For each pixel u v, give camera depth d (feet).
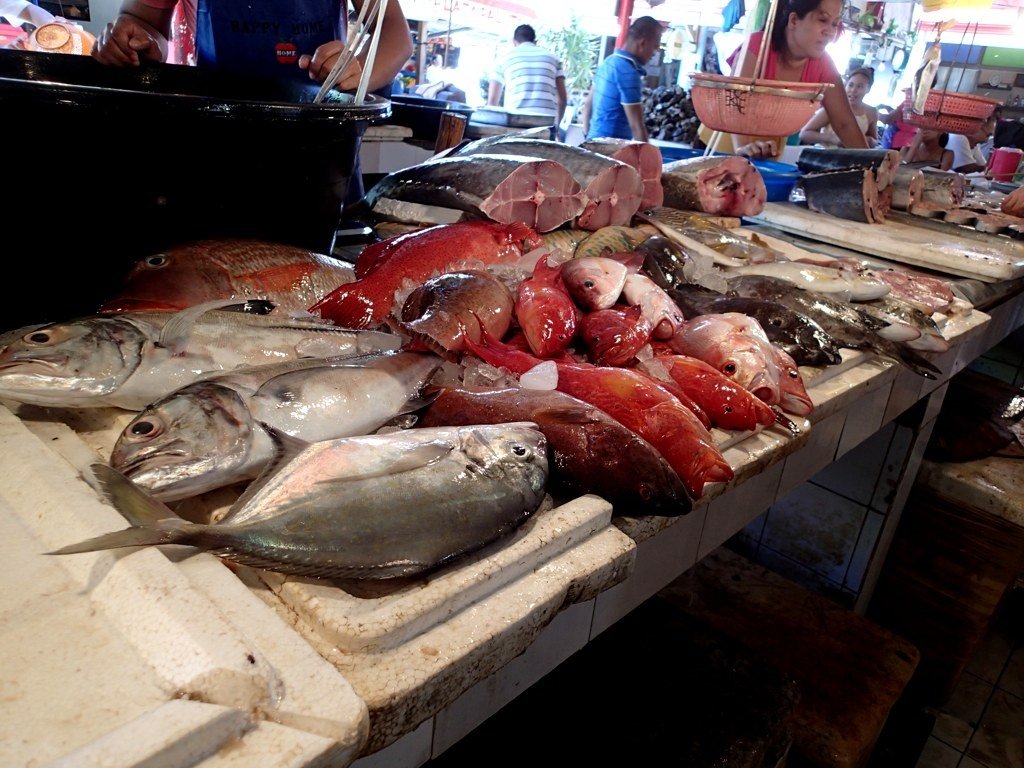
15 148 3.86
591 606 3.97
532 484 3.28
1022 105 29.17
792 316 5.75
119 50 5.87
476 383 4.29
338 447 3.04
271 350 3.97
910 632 10.18
